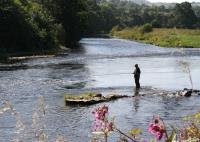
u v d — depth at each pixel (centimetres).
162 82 4106
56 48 9044
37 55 7425
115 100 3095
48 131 2070
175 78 4384
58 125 2223
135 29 19100
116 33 19412
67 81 4172
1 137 1934
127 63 6022
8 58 6806
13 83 3966
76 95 3247
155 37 13925
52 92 3469
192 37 12500
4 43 7994
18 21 8188
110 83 4062
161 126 509
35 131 734
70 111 2655
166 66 5581
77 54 7694
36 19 9138
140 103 2948
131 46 10494
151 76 4581
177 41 11475
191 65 5644
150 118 2384
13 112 686
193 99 3088
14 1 8575
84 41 13088
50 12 11131
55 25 9944
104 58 6850
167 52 8231
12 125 2180
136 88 3734
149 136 1747
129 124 2208
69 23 11269
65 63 6012
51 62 6138
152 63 6012
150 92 3462
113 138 1736
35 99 3080
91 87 3791
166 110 2650
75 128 2159
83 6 11850
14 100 3033
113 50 8844
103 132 544
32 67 5441
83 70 5141
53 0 11362
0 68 5312
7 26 8062
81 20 11462
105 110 543
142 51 8544
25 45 8269
